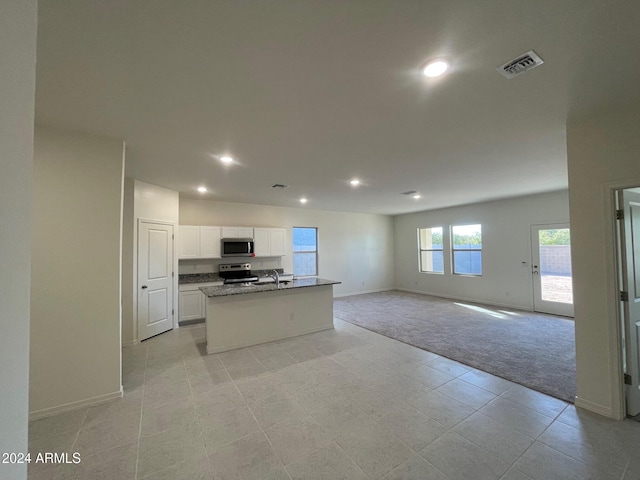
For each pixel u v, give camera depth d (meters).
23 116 0.66
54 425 2.17
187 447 1.93
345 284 7.98
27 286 0.67
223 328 3.83
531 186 4.86
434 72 1.68
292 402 2.49
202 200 5.90
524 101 2.03
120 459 1.82
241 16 1.24
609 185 2.18
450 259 7.36
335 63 1.58
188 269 5.70
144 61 1.53
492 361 3.33
